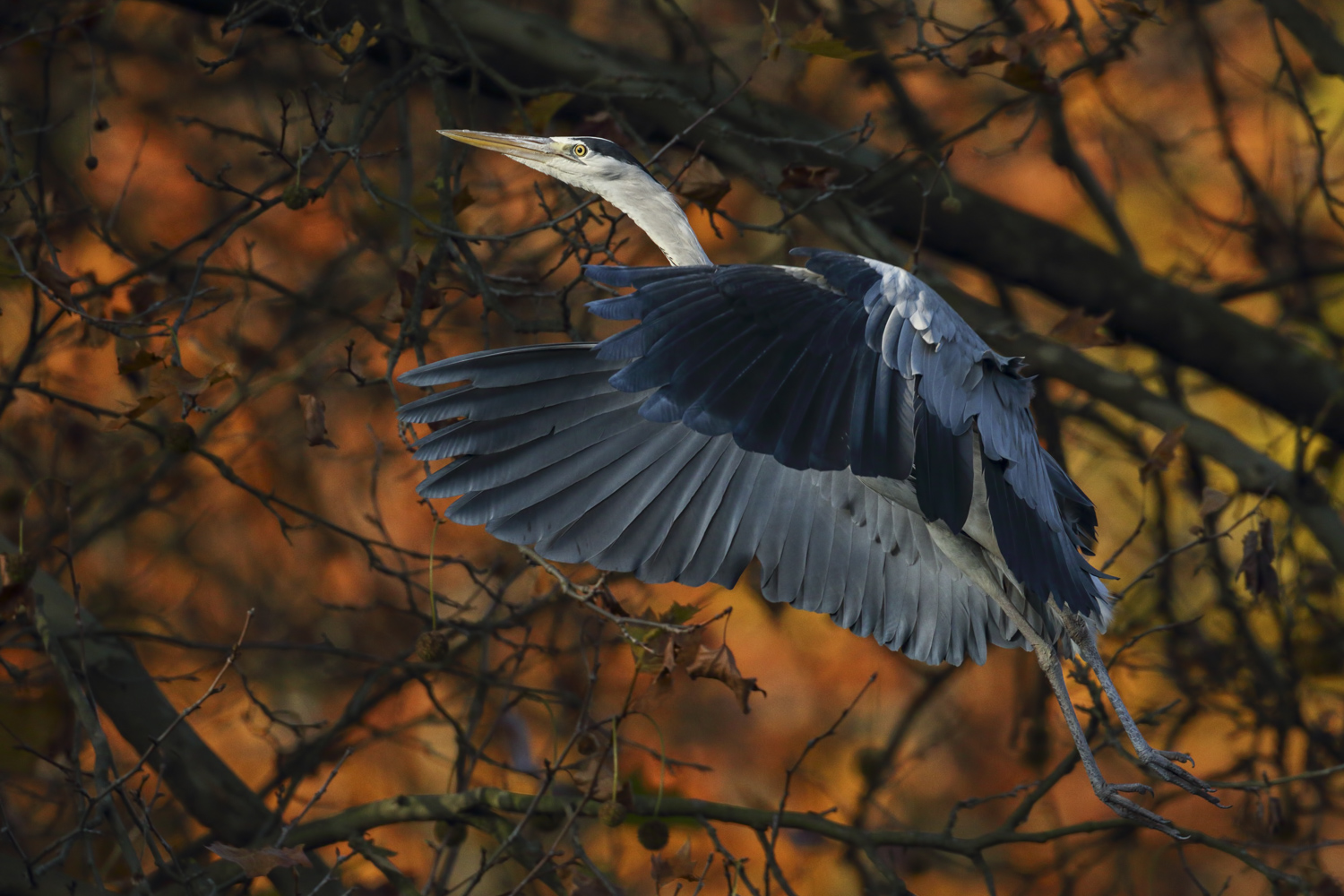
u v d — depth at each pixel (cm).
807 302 495
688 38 1389
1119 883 1257
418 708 1546
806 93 1461
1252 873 1573
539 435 557
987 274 1340
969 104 1589
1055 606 621
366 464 1532
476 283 838
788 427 465
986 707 1716
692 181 845
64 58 1377
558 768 792
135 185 1477
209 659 1483
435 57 924
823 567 630
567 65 1234
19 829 1023
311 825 931
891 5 1344
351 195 1269
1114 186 1384
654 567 580
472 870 1467
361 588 1581
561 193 984
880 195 1262
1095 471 1642
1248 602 1241
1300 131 1706
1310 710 1319
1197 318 1321
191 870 887
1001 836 874
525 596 1288
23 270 763
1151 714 875
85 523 1341
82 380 1291
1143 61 1652
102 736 782
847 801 1644
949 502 496
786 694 1711
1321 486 1218
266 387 1227
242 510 1541
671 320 474
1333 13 1614
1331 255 1581
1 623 774
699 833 1369
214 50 1253
